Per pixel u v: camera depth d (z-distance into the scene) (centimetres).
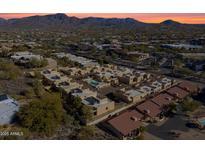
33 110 5872
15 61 11756
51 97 6581
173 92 8781
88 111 6494
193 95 9038
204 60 15000
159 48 19675
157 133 6209
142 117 6850
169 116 7212
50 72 10031
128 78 9988
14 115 6050
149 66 14000
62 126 6153
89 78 10206
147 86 9294
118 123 6203
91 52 18288
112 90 9181
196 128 6525
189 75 11919
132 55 16250
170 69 13262
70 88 8281
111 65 12812
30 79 9262
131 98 7981
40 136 5556
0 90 7850
